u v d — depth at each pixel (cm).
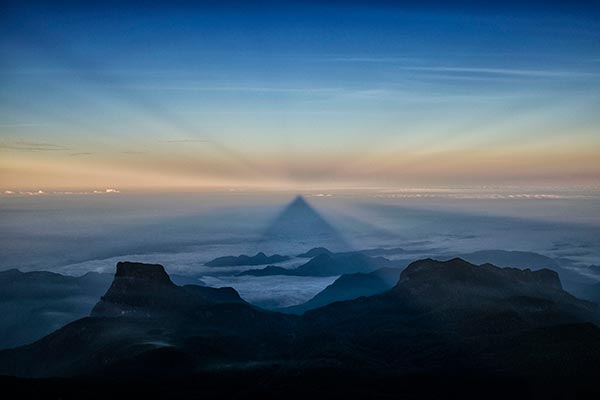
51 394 9269
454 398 9169
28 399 8956
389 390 9625
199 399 9538
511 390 9162
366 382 9938
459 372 10000
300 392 9588
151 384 10156
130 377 10469
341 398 9281
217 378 10456
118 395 9644
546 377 9331
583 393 8844
